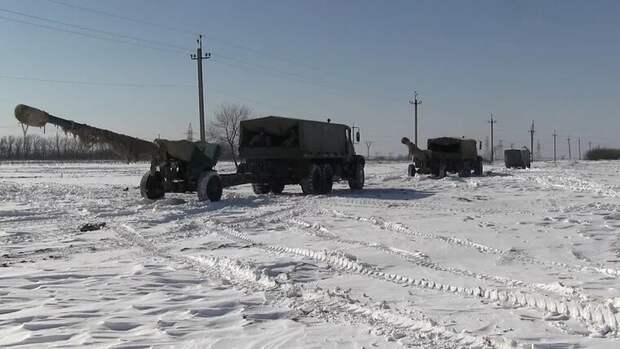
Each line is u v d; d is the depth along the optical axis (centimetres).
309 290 778
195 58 3947
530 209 1847
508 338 549
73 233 1373
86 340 557
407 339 560
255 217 1692
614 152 13300
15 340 559
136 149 2027
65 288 791
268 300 730
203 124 3959
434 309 672
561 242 1164
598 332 571
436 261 994
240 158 2606
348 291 777
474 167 4431
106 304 704
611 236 1235
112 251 1137
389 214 1747
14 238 1290
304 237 1303
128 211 1780
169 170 2112
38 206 1923
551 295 730
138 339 562
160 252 1123
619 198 2186
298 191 2870
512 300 709
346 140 2916
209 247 1171
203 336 576
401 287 800
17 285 805
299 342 553
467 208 1917
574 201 2084
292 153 2477
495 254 1055
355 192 2712
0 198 2242
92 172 5188
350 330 593
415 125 7881
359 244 1185
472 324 607
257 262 977
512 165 6319
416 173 4416
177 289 793
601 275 855
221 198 2264
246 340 561
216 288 801
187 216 1716
